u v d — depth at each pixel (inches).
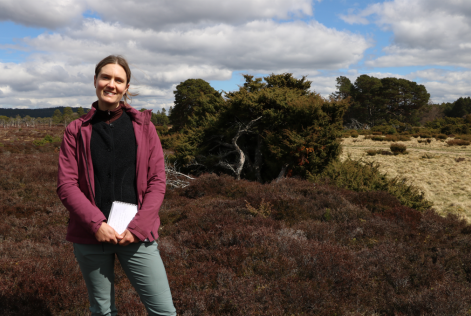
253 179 578.2
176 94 2279.8
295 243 168.7
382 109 3420.3
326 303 118.6
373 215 256.5
